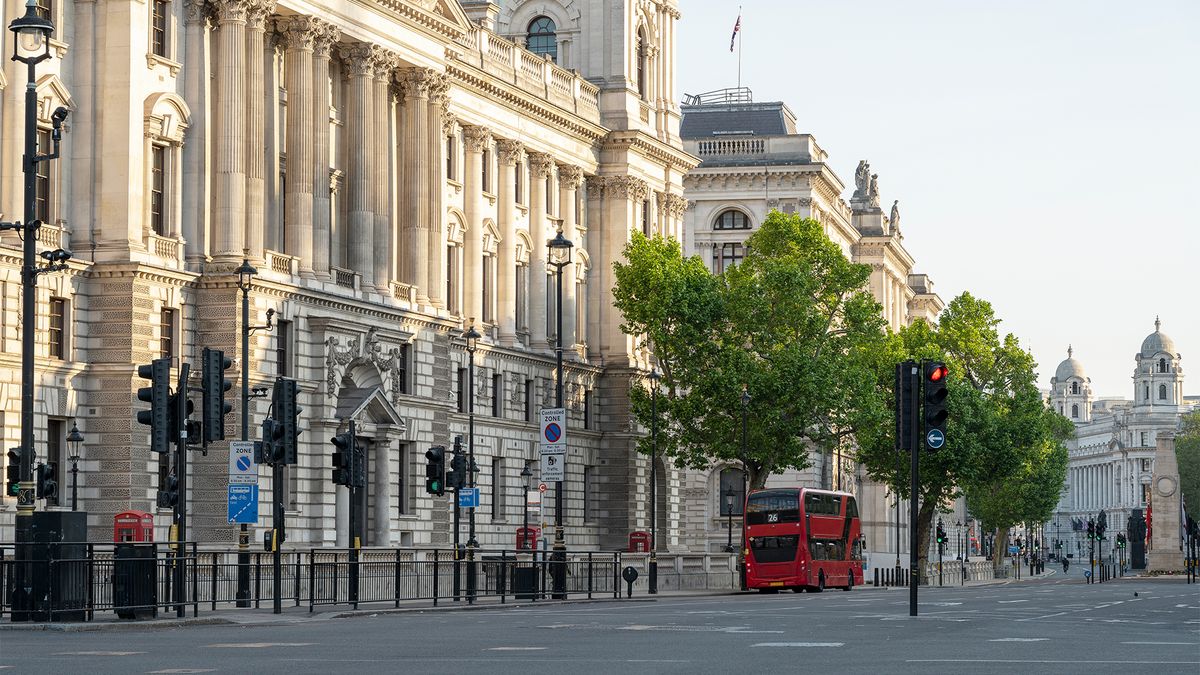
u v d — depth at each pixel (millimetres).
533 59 115562
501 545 108250
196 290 77312
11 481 54000
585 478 121000
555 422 74688
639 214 125750
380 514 87688
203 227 77750
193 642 37250
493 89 108688
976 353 152125
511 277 112500
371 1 88688
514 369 112188
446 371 95688
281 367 80938
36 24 45531
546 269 117125
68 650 34062
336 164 89125
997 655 33719
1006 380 153250
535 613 56281
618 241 123250
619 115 123812
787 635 40812
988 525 179500
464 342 104500
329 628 44500
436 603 61188
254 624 46750
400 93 95312
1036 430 149125
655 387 113500
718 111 166125
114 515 71312
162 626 44438
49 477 54438
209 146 78438
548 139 116688
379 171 89875
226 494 76375
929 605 65812
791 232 119562
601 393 122812
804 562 95875
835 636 40406
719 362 111125
